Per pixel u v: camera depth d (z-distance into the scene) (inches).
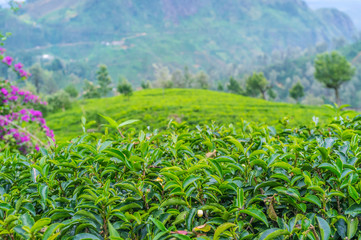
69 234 66.3
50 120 1828.2
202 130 113.5
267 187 74.0
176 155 86.3
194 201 75.2
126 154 77.0
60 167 85.5
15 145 286.8
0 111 288.5
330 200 67.9
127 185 69.0
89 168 81.5
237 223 61.4
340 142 89.6
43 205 67.5
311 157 77.6
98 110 1544.0
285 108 1766.7
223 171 76.4
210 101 2071.9
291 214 72.4
